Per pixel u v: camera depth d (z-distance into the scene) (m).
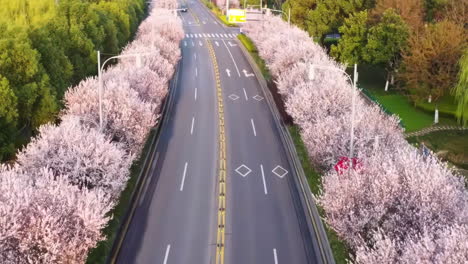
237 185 31.16
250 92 52.09
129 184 29.78
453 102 48.00
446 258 15.80
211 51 72.69
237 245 24.59
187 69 61.50
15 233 17.91
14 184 19.86
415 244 16.94
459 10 55.94
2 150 30.03
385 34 51.22
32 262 17.73
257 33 68.50
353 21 55.97
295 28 59.72
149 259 23.31
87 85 33.69
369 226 20.47
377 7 57.06
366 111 31.55
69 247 18.78
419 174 21.05
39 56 34.06
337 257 22.84
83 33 45.00
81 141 25.67
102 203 22.12
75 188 21.47
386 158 23.47
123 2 67.75
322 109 33.72
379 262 17.62
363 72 62.88
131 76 37.72
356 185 21.72
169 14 78.25
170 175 32.44
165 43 54.97
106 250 23.20
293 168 33.72
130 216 27.03
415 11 57.00
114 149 26.03
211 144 37.91
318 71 40.34
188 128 41.25
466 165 35.91
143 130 31.70
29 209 19.02
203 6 132.38
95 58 45.12
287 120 41.53
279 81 43.00
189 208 28.22
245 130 41.00
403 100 50.53
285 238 25.25
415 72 44.28
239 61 66.56
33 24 47.81
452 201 20.00
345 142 28.19
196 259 23.41
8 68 32.28
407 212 20.06
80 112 31.12
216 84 54.91
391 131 29.86
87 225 19.77
